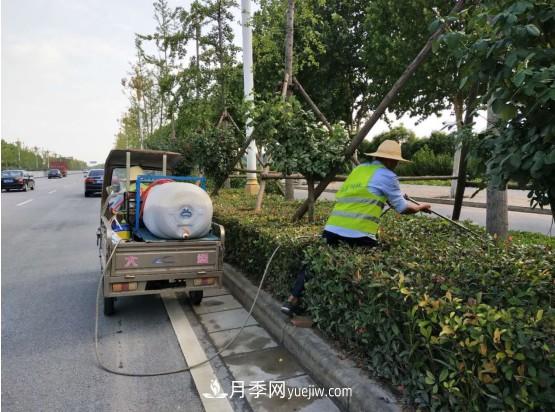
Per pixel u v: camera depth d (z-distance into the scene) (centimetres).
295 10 952
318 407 318
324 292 372
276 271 485
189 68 1536
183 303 564
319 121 756
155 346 436
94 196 2441
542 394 194
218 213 744
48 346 435
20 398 339
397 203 404
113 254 466
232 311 530
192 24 1494
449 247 407
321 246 402
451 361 231
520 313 226
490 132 278
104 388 354
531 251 383
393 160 423
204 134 1104
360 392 295
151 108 2653
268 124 594
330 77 1994
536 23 221
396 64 1324
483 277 311
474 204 1477
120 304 564
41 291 623
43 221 1378
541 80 200
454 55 247
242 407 323
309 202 631
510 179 243
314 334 393
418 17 1170
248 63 1139
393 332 281
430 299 248
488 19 246
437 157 2766
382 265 324
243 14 1128
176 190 506
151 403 332
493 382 209
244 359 398
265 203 906
